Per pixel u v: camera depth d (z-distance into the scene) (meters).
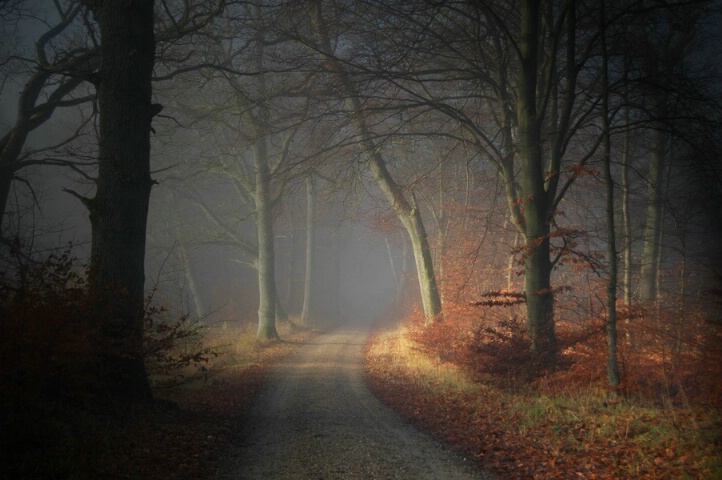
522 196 15.28
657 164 18.84
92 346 7.72
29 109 14.29
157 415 8.59
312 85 18.66
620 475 6.13
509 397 11.20
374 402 11.68
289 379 14.90
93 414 7.68
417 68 17.72
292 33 16.88
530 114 14.23
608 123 10.60
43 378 6.75
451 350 17.92
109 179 9.30
